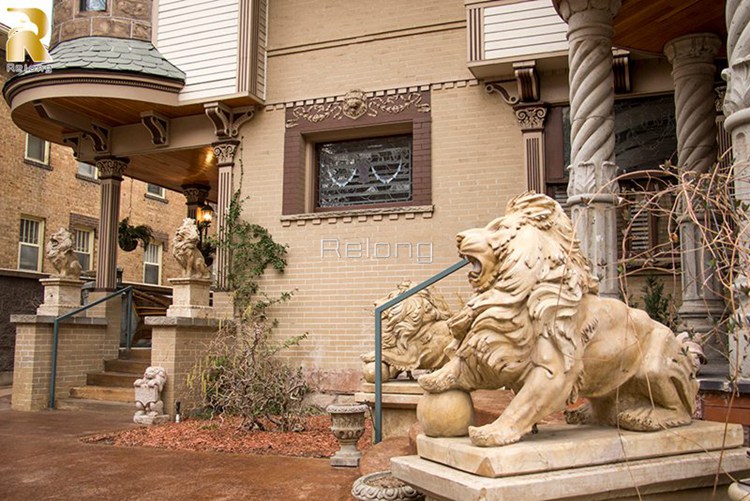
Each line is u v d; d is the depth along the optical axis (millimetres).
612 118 5629
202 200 15586
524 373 2535
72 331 10945
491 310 2500
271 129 10758
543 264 2553
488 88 9539
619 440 2539
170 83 10648
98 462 6395
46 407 10406
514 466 2305
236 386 8273
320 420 8852
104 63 10391
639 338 2779
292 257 10336
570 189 5559
